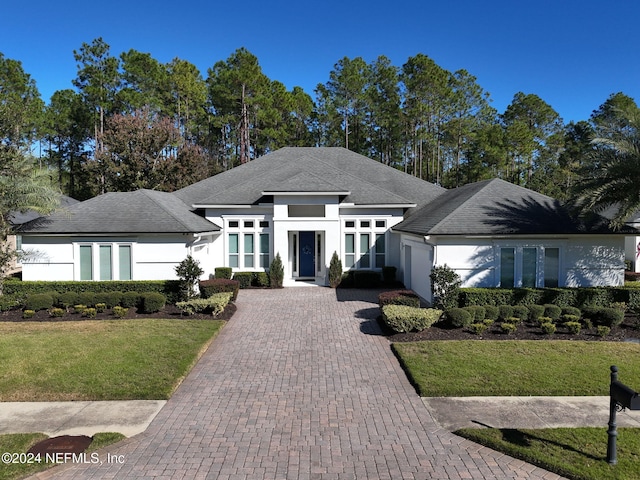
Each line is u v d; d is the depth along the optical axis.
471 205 17.80
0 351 11.40
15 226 18.61
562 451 6.56
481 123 57.09
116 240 18.64
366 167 29.11
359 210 23.73
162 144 40.44
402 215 23.73
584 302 15.48
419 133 53.75
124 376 9.66
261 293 21.25
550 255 16.72
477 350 11.45
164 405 8.40
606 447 6.67
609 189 15.01
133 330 13.60
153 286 17.86
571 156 57.97
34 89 49.31
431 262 17.22
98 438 7.00
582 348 11.61
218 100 53.41
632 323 14.16
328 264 23.16
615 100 52.28
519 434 7.11
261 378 9.90
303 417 7.90
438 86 51.12
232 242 23.95
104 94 48.84
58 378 9.54
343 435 7.21
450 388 8.96
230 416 7.93
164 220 19.05
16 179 17.34
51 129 51.28
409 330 13.21
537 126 63.06
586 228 16.47
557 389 8.91
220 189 27.08
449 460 6.48
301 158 27.70
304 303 18.67
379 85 55.62
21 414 7.98
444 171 65.44
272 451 6.71
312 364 10.86
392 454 6.63
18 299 16.72
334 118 57.06
